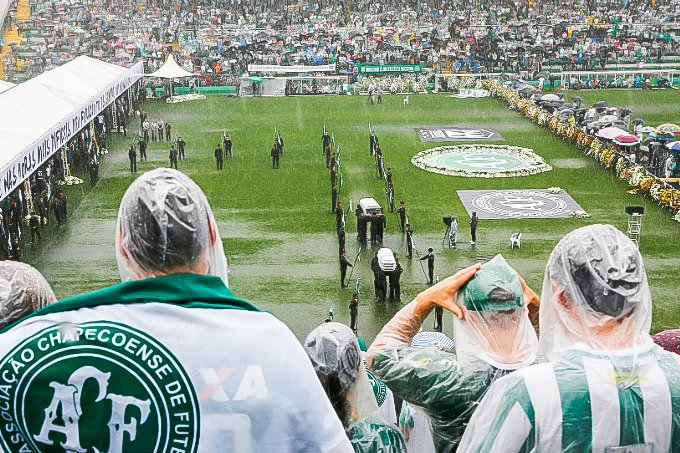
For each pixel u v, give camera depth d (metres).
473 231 35.22
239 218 39.62
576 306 4.67
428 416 5.66
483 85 79.56
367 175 47.88
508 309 5.64
